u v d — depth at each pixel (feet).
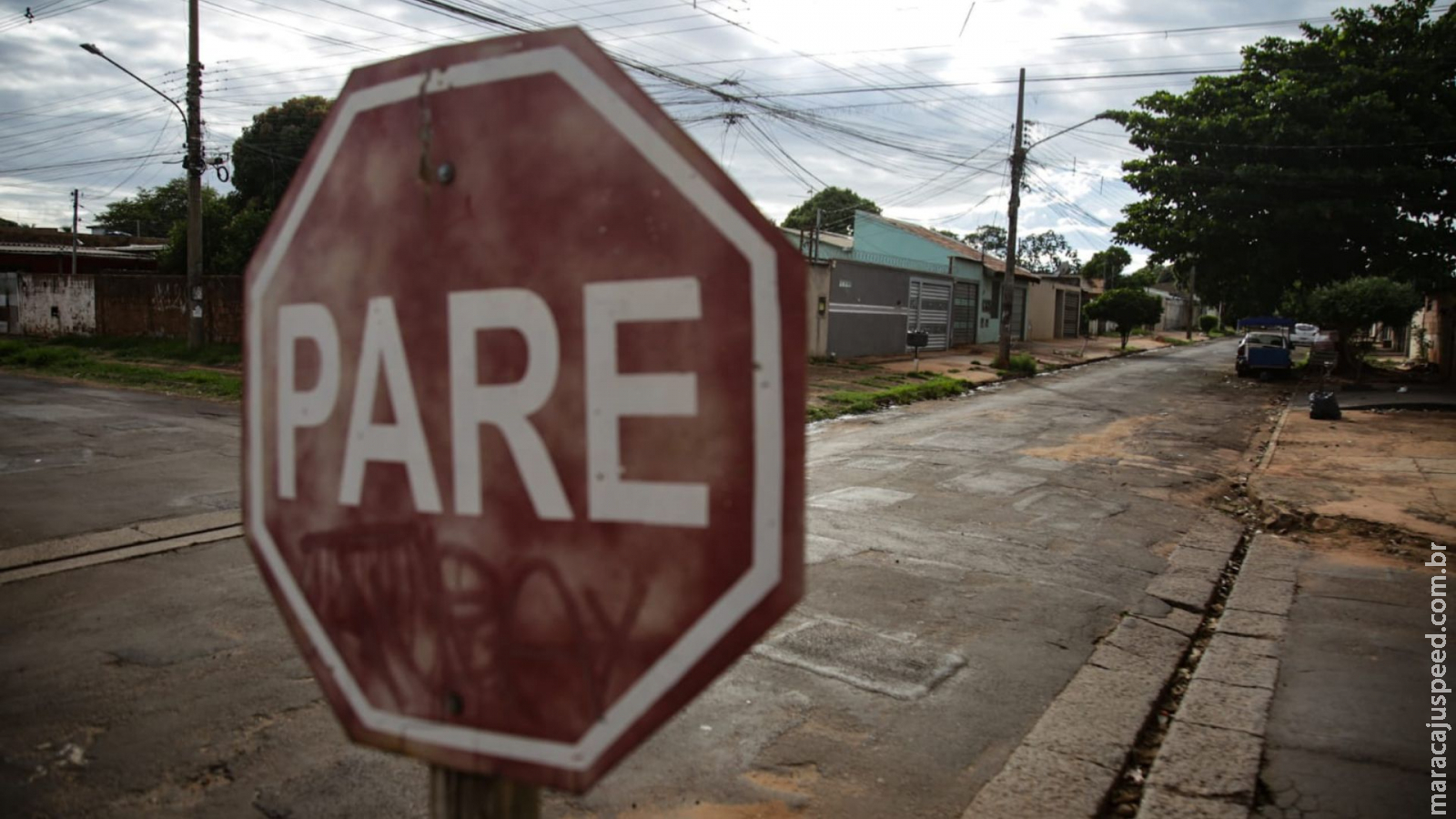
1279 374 79.77
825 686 14.39
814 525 24.59
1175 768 12.07
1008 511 27.17
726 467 2.84
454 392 3.22
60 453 32.01
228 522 23.09
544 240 3.08
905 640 16.46
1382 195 74.90
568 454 3.05
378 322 3.37
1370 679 15.07
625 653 2.98
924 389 60.08
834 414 49.57
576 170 3.04
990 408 55.01
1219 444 41.75
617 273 2.97
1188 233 82.94
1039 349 112.27
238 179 91.81
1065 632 17.12
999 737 12.87
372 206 3.39
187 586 18.34
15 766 11.40
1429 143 73.36
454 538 3.23
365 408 3.40
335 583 3.47
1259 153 78.43
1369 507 27.71
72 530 22.30
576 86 3.04
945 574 20.49
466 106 3.21
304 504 3.54
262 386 3.65
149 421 39.09
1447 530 25.11
